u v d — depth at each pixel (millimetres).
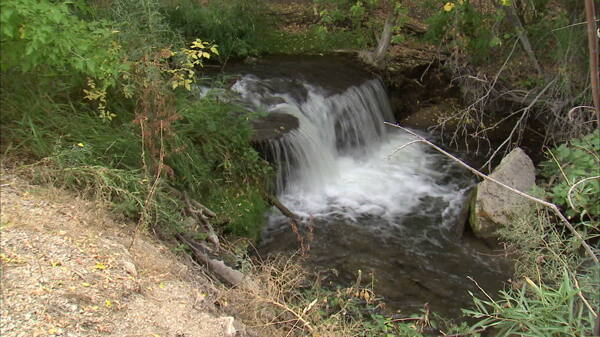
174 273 4254
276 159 7629
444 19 9500
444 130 10320
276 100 8945
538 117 10094
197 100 6887
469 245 7113
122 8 5398
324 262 6477
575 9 8625
